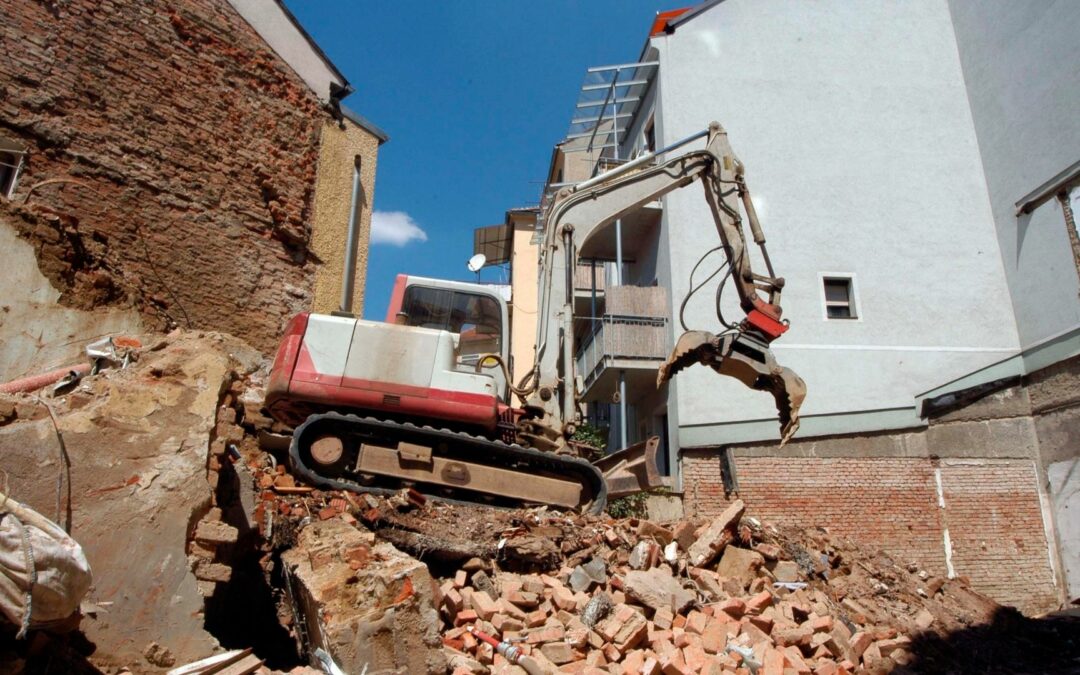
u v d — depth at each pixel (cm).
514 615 573
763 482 1298
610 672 536
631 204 916
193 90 1112
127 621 429
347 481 743
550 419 832
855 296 1545
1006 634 827
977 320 1533
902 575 902
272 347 1131
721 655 572
